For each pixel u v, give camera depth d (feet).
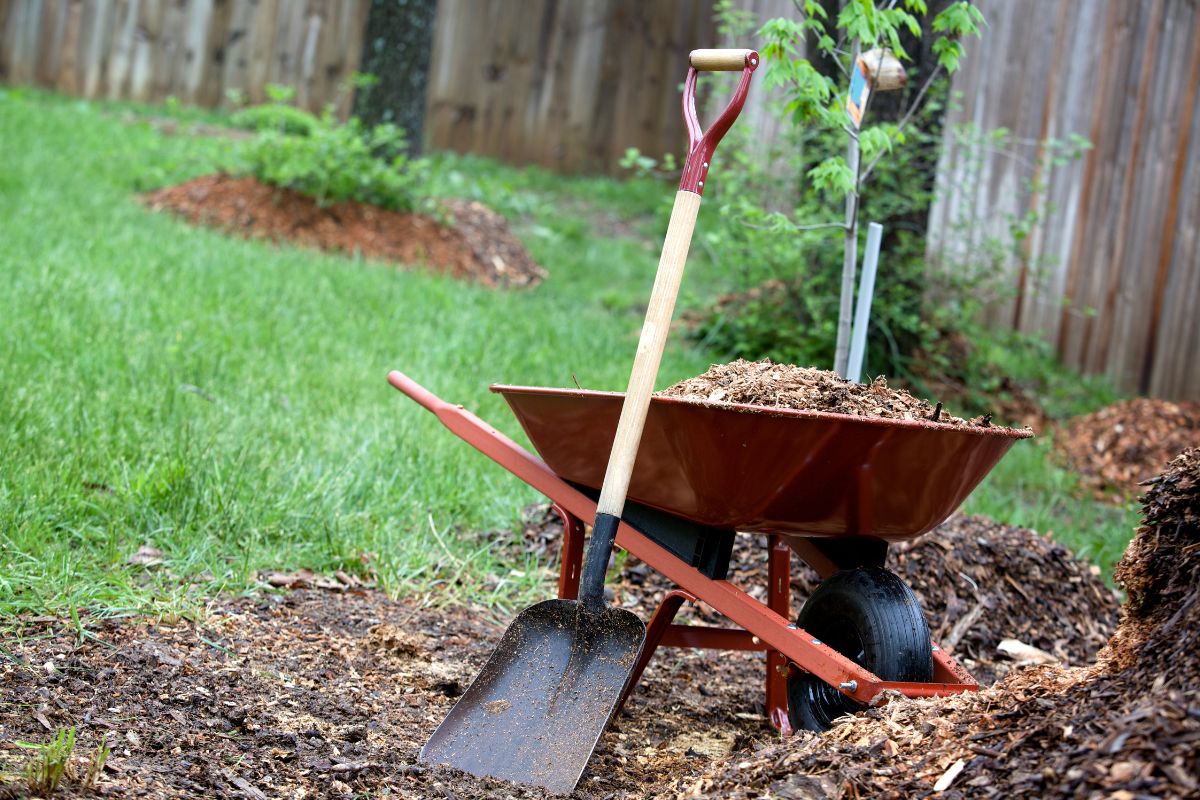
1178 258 29.22
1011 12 30.76
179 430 14.28
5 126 35.58
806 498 8.58
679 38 48.96
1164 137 29.25
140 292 21.63
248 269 25.05
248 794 7.27
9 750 7.20
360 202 32.45
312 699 9.18
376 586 12.42
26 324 17.98
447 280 28.58
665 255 8.87
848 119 13.55
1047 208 27.25
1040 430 25.48
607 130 49.06
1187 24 28.78
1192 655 6.51
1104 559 16.53
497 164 47.44
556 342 24.38
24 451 12.98
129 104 45.78
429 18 35.37
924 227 25.67
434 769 8.13
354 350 20.99
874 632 8.73
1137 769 5.72
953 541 13.82
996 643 12.97
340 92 48.08
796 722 9.56
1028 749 6.51
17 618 9.61
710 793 7.39
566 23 48.08
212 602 10.91
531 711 8.61
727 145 24.85
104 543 11.71
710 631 10.07
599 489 10.06
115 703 8.39
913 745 7.20
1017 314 31.58
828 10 20.74
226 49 47.26
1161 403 24.82
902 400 9.29
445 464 15.72
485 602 12.53
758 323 25.67
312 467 14.42
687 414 8.30
